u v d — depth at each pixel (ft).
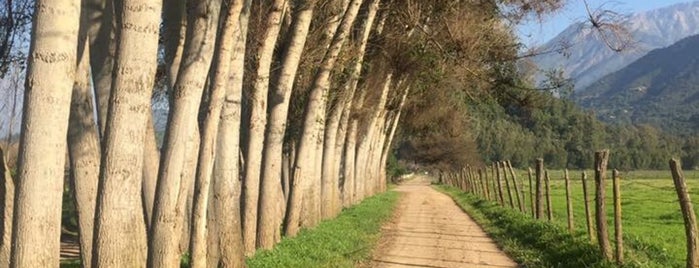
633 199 136.77
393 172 264.31
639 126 364.17
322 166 77.56
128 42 25.11
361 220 79.20
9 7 37.42
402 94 104.47
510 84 76.54
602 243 44.47
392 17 69.87
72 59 22.13
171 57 33.30
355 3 59.00
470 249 57.98
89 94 30.66
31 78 21.58
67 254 60.34
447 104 125.59
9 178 29.68
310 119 62.39
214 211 38.22
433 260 51.08
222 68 32.99
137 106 25.38
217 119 33.58
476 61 70.79
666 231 75.97
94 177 30.53
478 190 146.20
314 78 61.72
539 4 64.64
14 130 35.88
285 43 52.95
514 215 79.97
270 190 50.96
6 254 29.01
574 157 300.40
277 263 43.01
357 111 88.94
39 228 21.50
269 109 53.16
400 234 69.46
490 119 313.12
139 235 28.40
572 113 317.01
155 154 33.47
